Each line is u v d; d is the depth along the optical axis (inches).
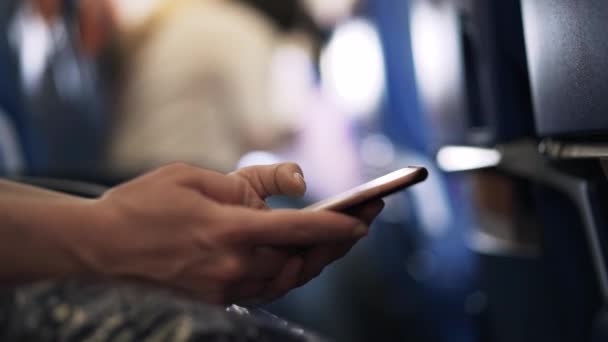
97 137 156.9
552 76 32.0
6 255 23.2
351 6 153.4
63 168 153.9
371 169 151.6
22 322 19.0
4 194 26.9
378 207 28.5
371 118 151.7
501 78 54.9
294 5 156.5
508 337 65.7
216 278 24.9
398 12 147.7
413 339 129.2
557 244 54.4
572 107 30.5
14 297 19.7
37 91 155.6
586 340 55.3
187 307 19.6
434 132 72.4
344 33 154.3
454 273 128.6
